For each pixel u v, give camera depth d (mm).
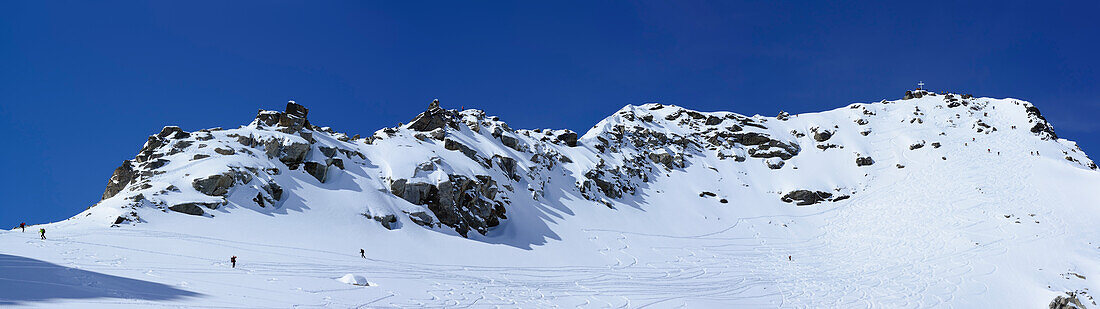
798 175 116375
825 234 93438
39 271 37000
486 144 100500
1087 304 62688
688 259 78250
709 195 108062
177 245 51875
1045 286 65938
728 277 70812
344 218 68250
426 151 86438
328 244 60906
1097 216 83375
